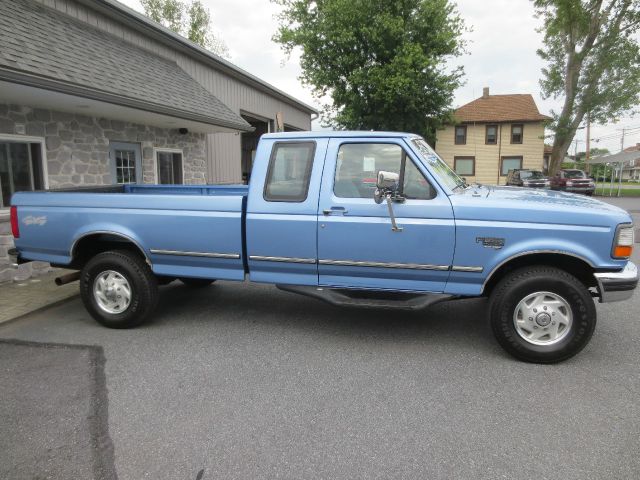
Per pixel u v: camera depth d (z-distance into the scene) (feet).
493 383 11.66
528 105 117.60
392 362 12.98
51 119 24.04
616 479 8.00
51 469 8.37
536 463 8.45
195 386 11.55
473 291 13.17
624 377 11.97
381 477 8.11
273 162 14.21
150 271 15.57
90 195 15.51
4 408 10.48
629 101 87.15
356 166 13.67
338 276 14.05
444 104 80.48
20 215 16.30
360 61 77.82
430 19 75.77
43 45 21.99
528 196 13.79
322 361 13.05
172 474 8.23
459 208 12.76
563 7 84.23
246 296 19.75
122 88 24.39
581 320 12.31
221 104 37.55
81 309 17.97
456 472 8.23
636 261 27.58
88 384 11.64
